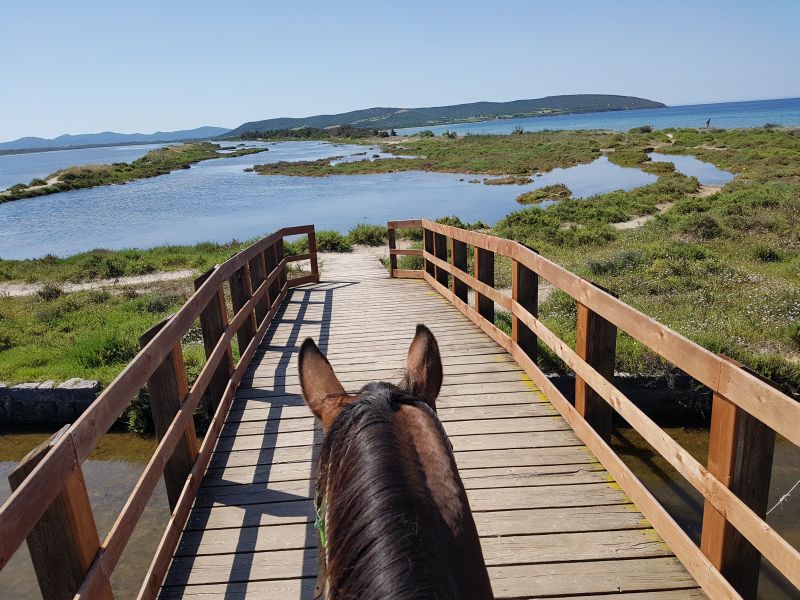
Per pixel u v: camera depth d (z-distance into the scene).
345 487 1.18
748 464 2.28
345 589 1.01
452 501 1.23
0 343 9.45
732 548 2.36
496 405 4.78
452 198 30.38
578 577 2.78
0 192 50.47
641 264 11.70
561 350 4.27
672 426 6.16
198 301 4.12
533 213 19.83
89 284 14.78
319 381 1.81
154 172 63.25
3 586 4.24
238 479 3.86
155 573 2.81
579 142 62.88
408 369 1.78
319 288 10.34
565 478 3.65
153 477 2.82
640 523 3.17
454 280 8.26
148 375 2.95
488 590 1.14
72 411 7.23
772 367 6.51
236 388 5.30
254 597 2.78
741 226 15.12
